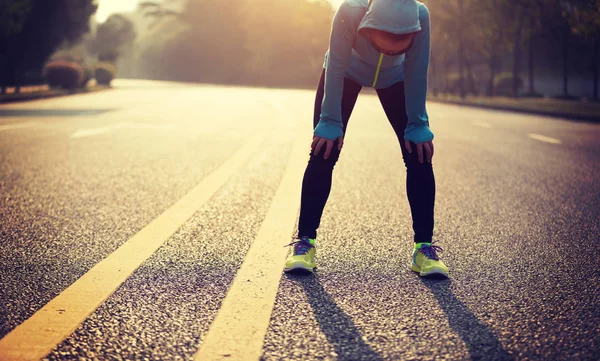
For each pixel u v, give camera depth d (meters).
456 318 2.51
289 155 8.12
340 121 3.15
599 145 10.15
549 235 4.04
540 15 31.98
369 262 3.34
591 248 3.71
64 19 38.38
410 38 2.81
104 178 6.18
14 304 2.62
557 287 2.93
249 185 5.83
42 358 2.09
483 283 2.99
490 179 6.46
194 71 90.31
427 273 3.04
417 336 2.31
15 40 34.97
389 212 4.73
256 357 2.11
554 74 51.41
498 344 2.24
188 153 8.27
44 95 27.72
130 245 3.63
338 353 2.15
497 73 50.00
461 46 38.25
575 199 5.37
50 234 3.90
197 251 3.51
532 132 12.75
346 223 4.33
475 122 15.89
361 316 2.52
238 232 3.99
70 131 11.23
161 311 2.55
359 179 6.38
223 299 2.70
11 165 7.01
